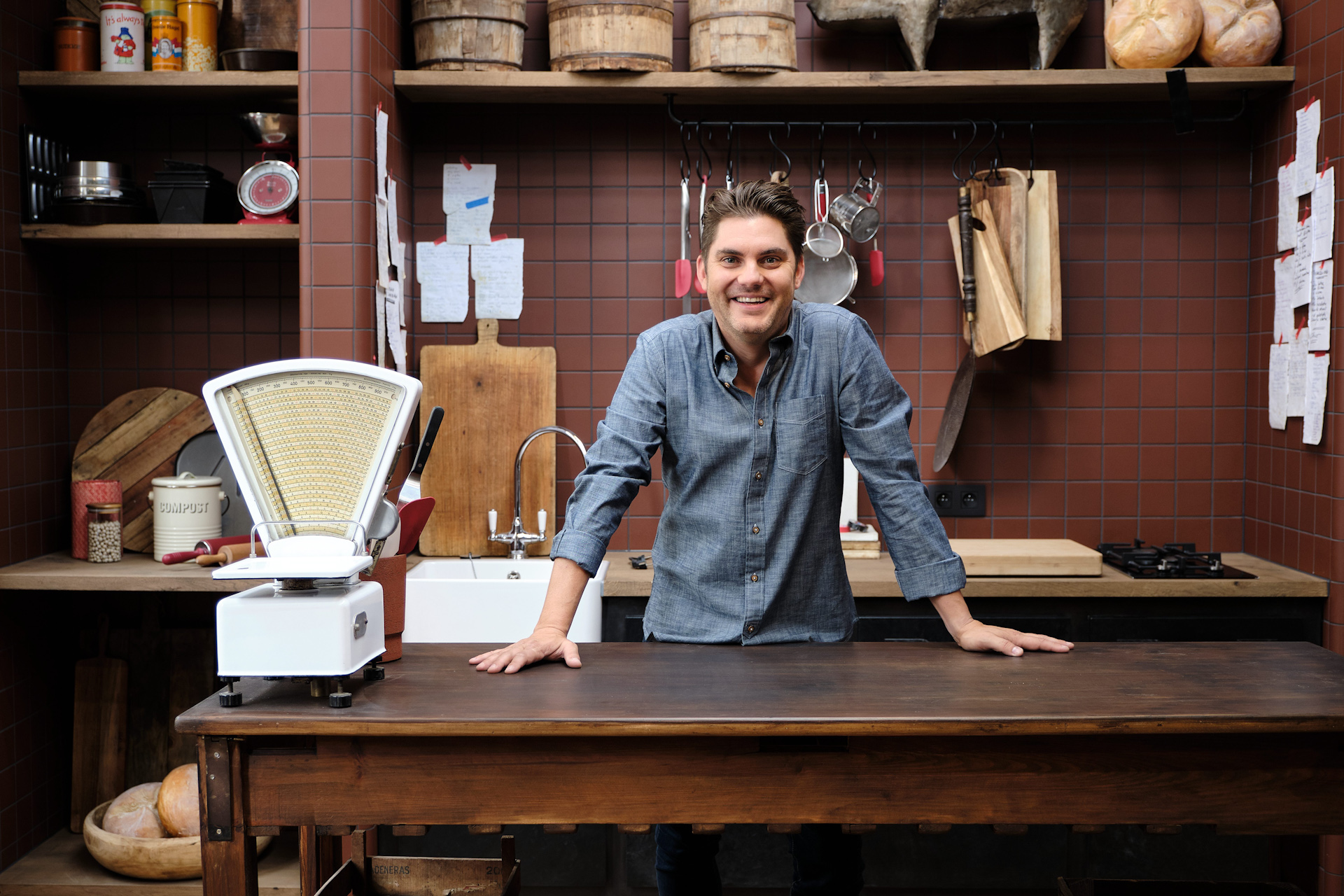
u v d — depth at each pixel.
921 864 2.39
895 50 2.70
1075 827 1.24
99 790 2.56
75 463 2.63
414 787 1.22
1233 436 2.76
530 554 2.72
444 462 2.71
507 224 2.75
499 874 1.70
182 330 2.74
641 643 1.62
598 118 2.73
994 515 2.78
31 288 2.52
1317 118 2.37
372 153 2.37
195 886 2.28
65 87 2.44
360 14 2.29
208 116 2.70
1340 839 2.23
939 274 2.74
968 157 2.73
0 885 2.28
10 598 2.40
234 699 1.22
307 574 1.19
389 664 1.43
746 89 2.49
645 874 2.38
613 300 2.76
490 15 2.45
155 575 2.29
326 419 1.33
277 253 2.73
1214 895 1.66
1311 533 2.41
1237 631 2.33
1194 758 1.23
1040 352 2.75
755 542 1.59
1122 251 2.73
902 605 2.34
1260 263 2.66
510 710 1.20
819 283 2.66
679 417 1.60
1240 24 2.47
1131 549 2.64
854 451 1.60
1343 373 2.28
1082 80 2.45
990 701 1.24
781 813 1.23
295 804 1.22
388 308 2.50
